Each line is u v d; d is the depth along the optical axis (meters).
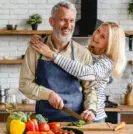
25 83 2.67
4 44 5.63
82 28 5.36
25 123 2.19
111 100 5.70
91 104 2.67
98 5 5.71
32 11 5.66
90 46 2.98
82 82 2.76
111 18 5.70
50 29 5.67
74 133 2.18
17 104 5.39
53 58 2.61
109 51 2.82
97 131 2.40
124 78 5.72
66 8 2.56
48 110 2.68
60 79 2.70
